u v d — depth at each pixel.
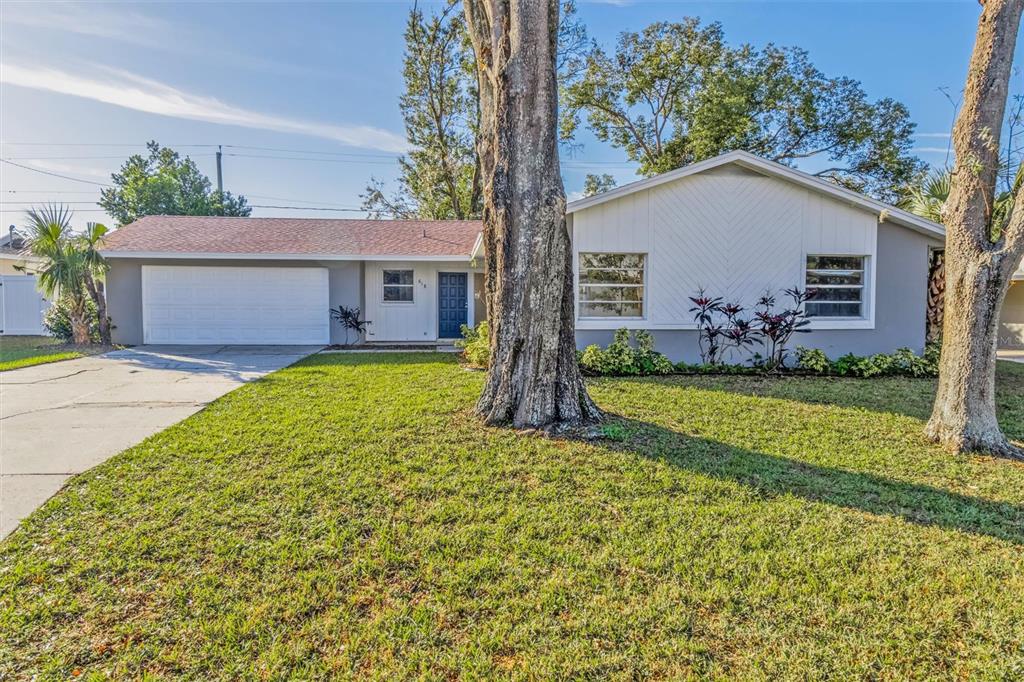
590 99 23.12
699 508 3.34
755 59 21.91
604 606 2.36
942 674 1.96
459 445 4.57
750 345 9.50
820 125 21.88
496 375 5.43
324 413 5.67
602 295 9.45
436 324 14.55
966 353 4.55
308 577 2.56
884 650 2.08
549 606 2.36
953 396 4.63
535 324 5.11
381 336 14.40
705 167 8.98
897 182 21.58
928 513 3.30
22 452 4.36
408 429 5.04
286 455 4.27
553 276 5.11
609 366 8.49
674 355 9.46
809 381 8.02
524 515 3.23
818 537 2.97
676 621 2.25
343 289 13.59
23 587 2.46
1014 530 3.07
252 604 2.36
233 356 10.98
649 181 8.98
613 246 9.24
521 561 2.72
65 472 3.90
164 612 2.30
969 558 2.76
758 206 9.41
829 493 3.59
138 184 28.86
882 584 2.51
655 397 6.69
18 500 3.40
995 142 4.41
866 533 3.03
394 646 2.11
